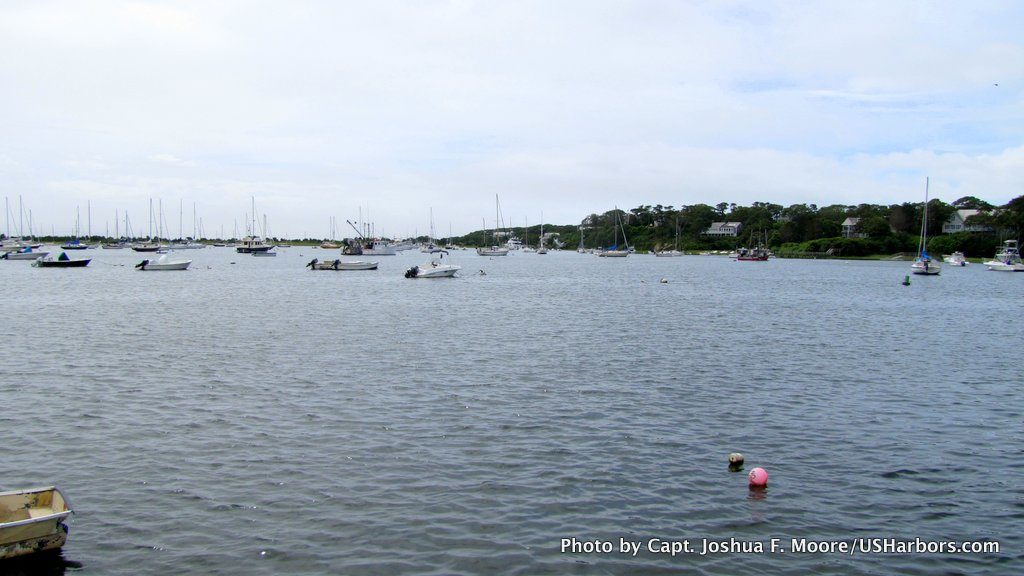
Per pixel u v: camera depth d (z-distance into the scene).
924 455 23.86
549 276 132.62
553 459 22.95
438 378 34.12
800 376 35.66
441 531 18.03
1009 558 17.28
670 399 30.56
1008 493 20.86
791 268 173.62
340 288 95.69
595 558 16.94
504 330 51.66
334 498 19.80
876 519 19.16
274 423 26.36
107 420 26.56
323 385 32.44
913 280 124.12
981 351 44.28
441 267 120.81
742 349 43.72
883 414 28.72
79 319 57.12
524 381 33.62
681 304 75.12
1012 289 102.12
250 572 16.09
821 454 23.84
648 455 23.47
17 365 36.59
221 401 29.44
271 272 136.12
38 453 23.02
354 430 25.59
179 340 45.62
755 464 22.86
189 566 16.28
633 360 39.38
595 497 20.14
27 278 111.50
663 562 16.83
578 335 49.19
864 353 42.91
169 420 26.64
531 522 18.61
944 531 18.58
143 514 18.70
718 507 19.69
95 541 17.30
